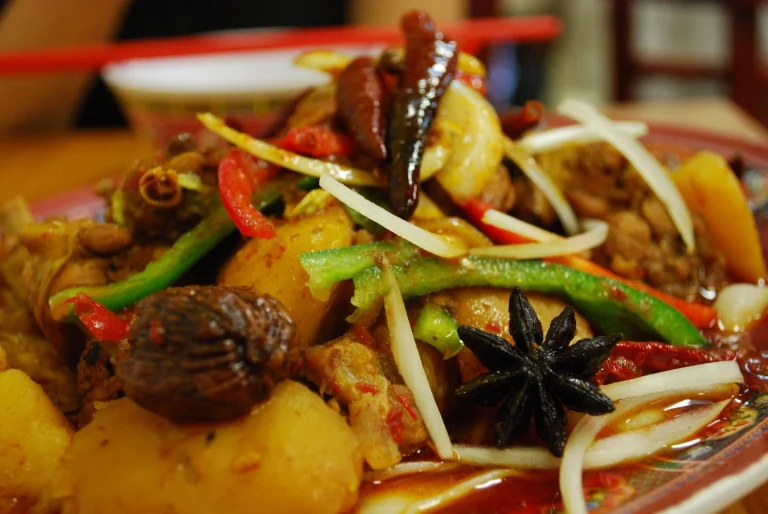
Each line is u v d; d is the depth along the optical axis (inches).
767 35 33.7
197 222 8.5
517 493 7.0
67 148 18.0
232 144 8.9
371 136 8.5
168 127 14.0
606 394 7.4
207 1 24.8
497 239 8.8
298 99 10.0
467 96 9.1
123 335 7.8
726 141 12.4
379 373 7.6
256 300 6.7
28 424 7.3
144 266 8.5
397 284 7.8
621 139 9.7
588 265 8.8
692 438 7.3
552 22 15.6
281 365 6.7
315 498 6.6
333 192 7.9
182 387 6.4
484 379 7.3
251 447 6.6
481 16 29.1
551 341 7.4
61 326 8.5
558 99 40.2
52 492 7.0
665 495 6.5
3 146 18.4
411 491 7.1
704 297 9.6
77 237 8.5
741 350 8.5
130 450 6.7
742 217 9.6
